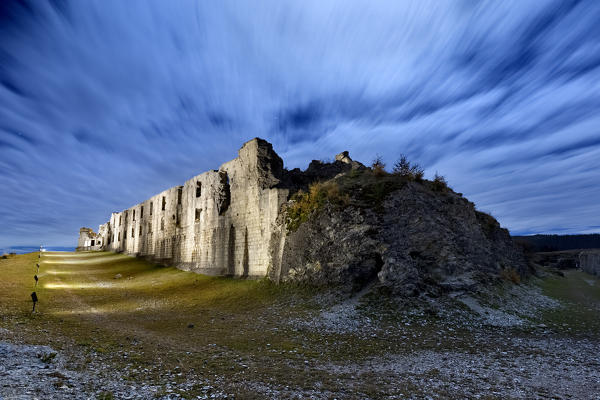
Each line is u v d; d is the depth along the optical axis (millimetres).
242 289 22844
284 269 21734
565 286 30156
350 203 21047
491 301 17250
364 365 9398
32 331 11875
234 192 29469
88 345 10344
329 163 31203
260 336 12578
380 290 17141
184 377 7770
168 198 42344
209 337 12375
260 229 25750
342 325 14133
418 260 18531
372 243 18938
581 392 7484
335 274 19109
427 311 15375
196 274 31703
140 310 18266
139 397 6199
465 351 10992
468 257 21000
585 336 13406
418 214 20141
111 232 67250
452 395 7086
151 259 44594
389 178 22859
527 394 7281
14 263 38438
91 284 29391
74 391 6039
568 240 107500
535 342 12367
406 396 6957
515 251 33344
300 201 23609
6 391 5383
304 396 6809
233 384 7422
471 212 26203
